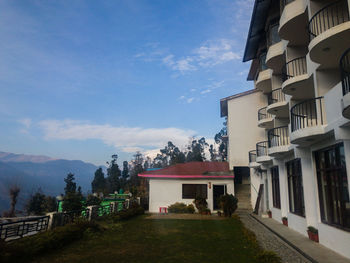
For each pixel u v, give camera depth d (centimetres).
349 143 659
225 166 2322
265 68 1720
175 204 1955
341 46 703
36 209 2402
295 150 1003
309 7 865
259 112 1961
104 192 3250
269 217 1600
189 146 6366
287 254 780
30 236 817
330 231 793
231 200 1673
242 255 761
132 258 730
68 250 811
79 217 1127
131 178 4481
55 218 1003
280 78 1522
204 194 2028
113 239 977
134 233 1103
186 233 1109
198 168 2269
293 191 1205
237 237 1022
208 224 1364
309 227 949
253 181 2120
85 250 813
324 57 759
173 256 750
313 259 689
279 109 1386
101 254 769
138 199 2206
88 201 1572
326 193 853
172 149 6366
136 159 6581
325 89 820
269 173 1664
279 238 1016
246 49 1862
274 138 1461
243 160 2147
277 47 1331
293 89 1035
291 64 1128
